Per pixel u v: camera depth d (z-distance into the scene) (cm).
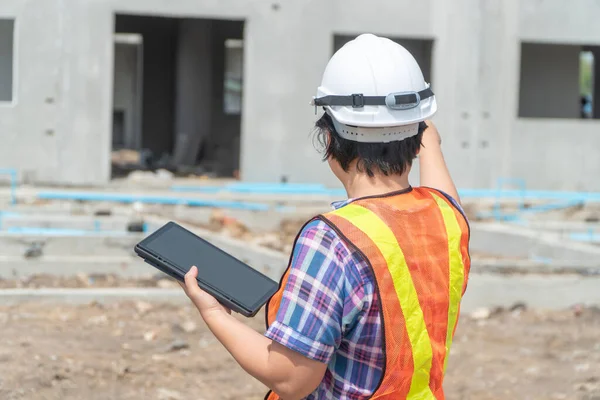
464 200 1722
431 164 299
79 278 1015
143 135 2773
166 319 884
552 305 998
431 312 239
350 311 229
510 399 690
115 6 1698
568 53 2042
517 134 1836
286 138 1761
